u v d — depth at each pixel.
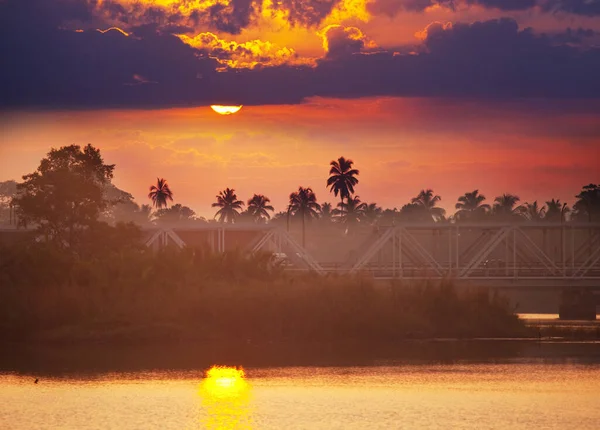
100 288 149.12
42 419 90.25
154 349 133.75
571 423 87.31
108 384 106.00
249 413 91.88
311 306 147.12
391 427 86.25
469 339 144.88
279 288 151.38
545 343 139.75
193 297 148.12
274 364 119.31
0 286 149.88
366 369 114.81
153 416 91.12
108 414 91.94
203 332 143.00
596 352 128.38
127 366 118.12
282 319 145.25
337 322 145.25
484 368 115.00
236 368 116.12
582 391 100.44
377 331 145.25
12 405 95.81
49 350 132.88
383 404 95.00
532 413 90.94
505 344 138.12
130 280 150.25
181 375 111.62
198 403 96.31
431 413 91.19
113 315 144.88
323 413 91.62
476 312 151.62
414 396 98.56
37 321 143.88
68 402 97.06
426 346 136.38
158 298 148.00
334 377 109.50
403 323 147.38
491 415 90.25
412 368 115.50
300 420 89.12
